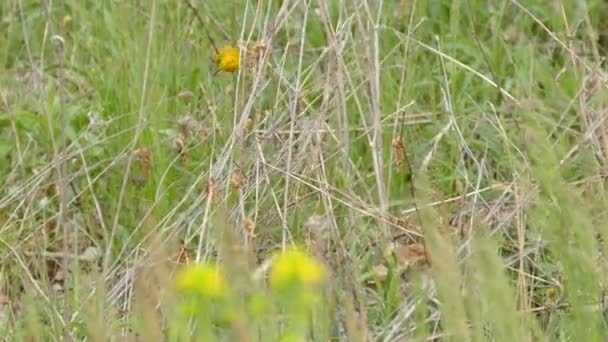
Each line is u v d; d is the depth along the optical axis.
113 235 7.27
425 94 9.02
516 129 8.16
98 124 8.34
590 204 6.58
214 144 7.78
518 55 9.18
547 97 8.59
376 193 7.82
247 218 6.88
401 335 6.33
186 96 8.97
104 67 9.34
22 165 8.00
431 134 8.56
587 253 6.07
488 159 8.30
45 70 9.27
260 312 4.33
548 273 6.81
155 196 7.89
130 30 9.35
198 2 9.67
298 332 3.87
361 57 8.30
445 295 5.25
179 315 4.70
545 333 6.37
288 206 7.25
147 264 5.83
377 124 7.48
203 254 6.82
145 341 4.77
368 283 7.23
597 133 7.51
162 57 9.20
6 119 8.56
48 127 8.36
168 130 8.52
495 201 7.43
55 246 7.85
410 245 7.24
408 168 7.67
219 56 8.03
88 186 7.75
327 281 5.95
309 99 8.56
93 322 5.58
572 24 9.49
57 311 6.60
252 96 7.41
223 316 4.44
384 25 8.79
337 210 7.62
